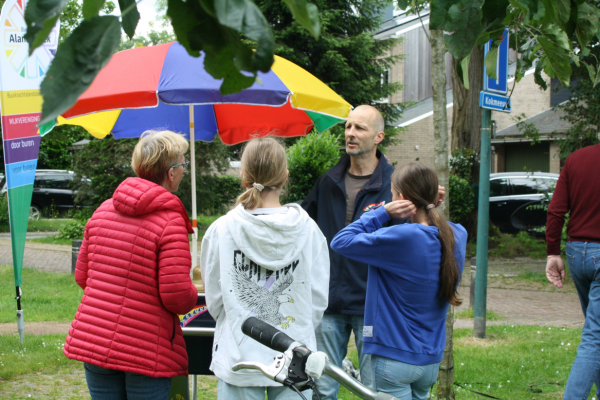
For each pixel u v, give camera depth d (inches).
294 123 197.9
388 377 93.6
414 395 100.0
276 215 88.1
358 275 119.0
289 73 158.9
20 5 188.1
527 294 345.7
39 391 163.3
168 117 203.6
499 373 181.6
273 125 199.5
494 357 198.5
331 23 756.0
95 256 93.7
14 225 200.5
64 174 820.0
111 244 92.6
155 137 99.4
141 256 91.1
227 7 24.6
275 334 56.2
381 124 125.9
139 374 91.3
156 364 90.8
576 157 137.2
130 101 134.7
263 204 90.7
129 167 624.1
